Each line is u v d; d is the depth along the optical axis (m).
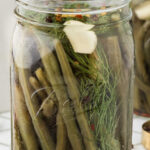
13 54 0.39
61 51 0.36
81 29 0.35
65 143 0.38
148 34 0.52
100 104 0.37
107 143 0.39
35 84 0.37
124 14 0.38
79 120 0.37
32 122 0.38
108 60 0.37
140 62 0.53
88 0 0.35
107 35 0.36
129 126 0.41
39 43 0.36
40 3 0.35
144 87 0.54
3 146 0.51
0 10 0.63
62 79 0.36
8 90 0.67
